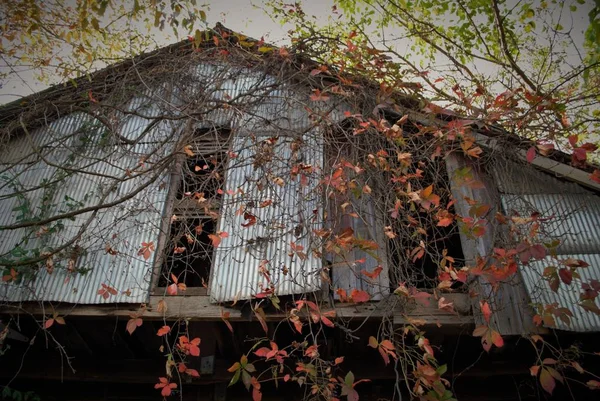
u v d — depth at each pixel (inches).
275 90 224.1
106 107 221.5
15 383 203.9
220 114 222.2
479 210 146.3
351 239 149.6
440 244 236.8
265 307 166.2
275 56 224.5
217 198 202.4
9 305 171.3
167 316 167.9
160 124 221.5
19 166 219.5
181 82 231.5
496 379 194.9
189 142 195.3
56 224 190.2
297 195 188.4
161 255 181.5
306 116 211.9
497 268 141.9
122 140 206.1
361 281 175.5
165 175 202.5
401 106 197.8
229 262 178.2
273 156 187.6
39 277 179.2
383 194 184.2
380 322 168.7
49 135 229.6
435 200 152.6
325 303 167.6
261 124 207.2
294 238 178.1
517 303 164.6
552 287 136.3
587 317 157.0
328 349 190.2
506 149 191.9
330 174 179.0
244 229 185.2
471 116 184.1
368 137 194.4
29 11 204.4
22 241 181.5
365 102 202.2
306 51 221.1
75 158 215.8
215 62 237.5
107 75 237.6
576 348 145.8
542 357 181.2
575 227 180.2
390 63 194.5
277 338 196.4
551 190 190.2
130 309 172.1
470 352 186.7
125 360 200.5
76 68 227.8
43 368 196.1
